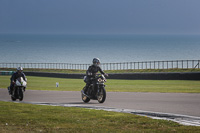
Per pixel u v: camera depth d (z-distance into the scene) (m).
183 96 31.56
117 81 67.62
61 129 15.39
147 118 18.19
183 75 68.25
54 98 32.19
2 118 18.12
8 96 37.06
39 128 15.61
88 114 19.62
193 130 15.11
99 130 15.16
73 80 75.75
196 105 24.72
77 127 15.85
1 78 85.38
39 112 20.42
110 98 30.53
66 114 19.62
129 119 17.89
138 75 73.69
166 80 67.75
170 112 21.34
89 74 27.61
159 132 14.72
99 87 27.17
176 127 15.90
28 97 33.66
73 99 31.12
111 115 19.25
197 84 54.38
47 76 91.19
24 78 31.47
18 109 21.83
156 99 29.11
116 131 14.94
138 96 31.98
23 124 16.55
